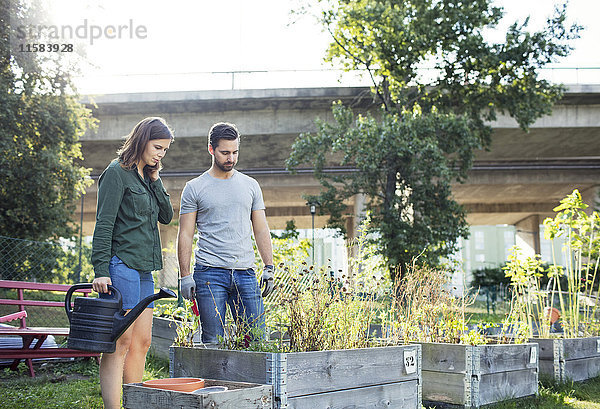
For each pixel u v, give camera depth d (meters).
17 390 4.27
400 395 3.35
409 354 3.45
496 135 24.75
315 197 18.44
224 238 3.52
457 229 17.48
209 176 3.62
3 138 14.07
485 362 4.18
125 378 3.03
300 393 2.78
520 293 6.61
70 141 15.71
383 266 4.57
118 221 2.94
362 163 17.33
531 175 30.05
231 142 3.54
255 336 3.31
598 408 4.29
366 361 3.16
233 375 2.93
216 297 3.46
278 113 24.05
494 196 34.66
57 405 3.70
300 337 3.35
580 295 6.88
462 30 18.19
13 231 14.49
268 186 29.22
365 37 18.11
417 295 4.83
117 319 2.67
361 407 3.09
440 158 16.89
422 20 18.19
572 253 7.26
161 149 3.05
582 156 28.06
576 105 23.97
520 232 46.72
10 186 14.55
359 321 3.72
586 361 5.71
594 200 30.59
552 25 18.41
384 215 17.42
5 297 12.32
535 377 4.74
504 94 19.25
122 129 24.12
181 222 3.58
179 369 3.24
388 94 19.75
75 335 2.65
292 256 4.98
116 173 2.93
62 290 5.71
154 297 2.69
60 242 15.52
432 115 17.58
